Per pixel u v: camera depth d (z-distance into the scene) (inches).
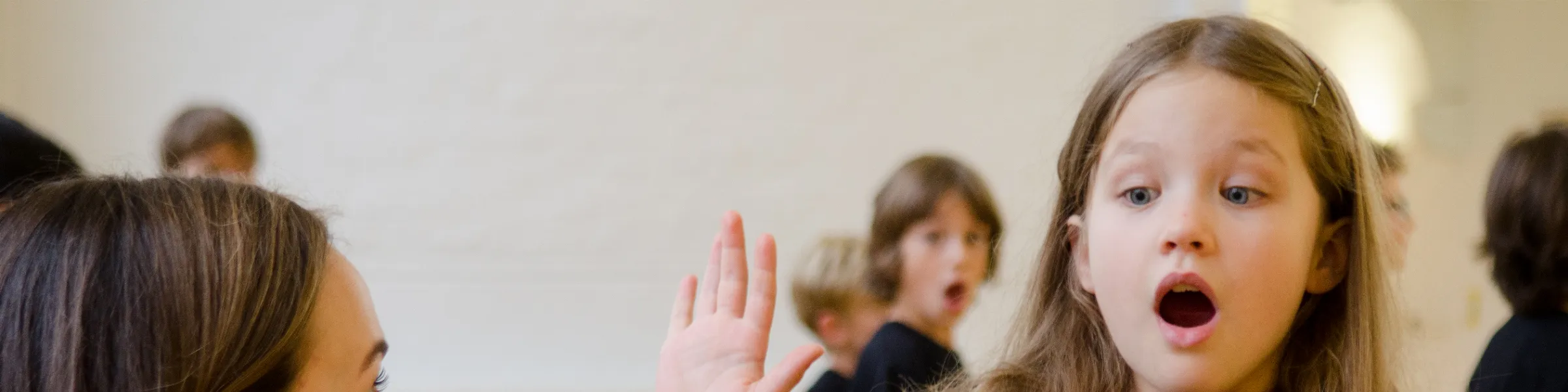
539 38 86.0
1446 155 65.4
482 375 84.0
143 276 18.6
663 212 84.8
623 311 84.7
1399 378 26.0
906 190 47.8
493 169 86.1
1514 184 36.8
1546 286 35.1
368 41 87.7
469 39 86.6
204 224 19.4
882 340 44.1
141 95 91.7
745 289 23.2
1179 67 20.8
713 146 84.0
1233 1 63.0
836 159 82.5
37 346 18.3
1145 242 20.1
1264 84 20.4
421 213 86.9
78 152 91.8
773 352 76.4
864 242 50.5
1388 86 66.7
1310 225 20.6
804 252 61.7
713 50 84.0
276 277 19.6
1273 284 19.7
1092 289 23.0
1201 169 19.9
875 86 81.6
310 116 88.0
